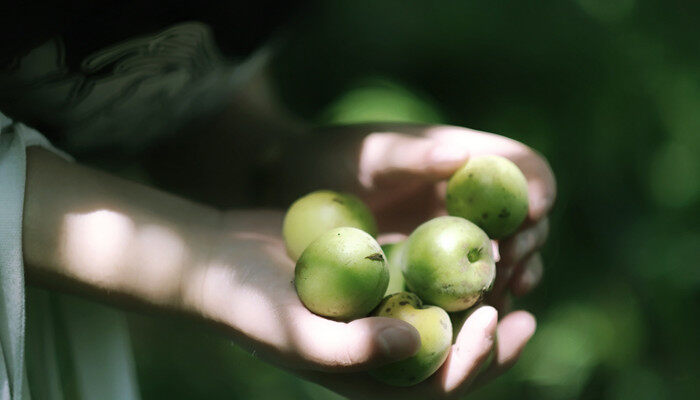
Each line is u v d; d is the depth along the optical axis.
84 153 0.74
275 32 0.71
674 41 1.23
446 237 0.64
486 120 1.23
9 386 0.63
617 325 1.20
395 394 0.63
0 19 0.61
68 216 0.63
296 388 1.10
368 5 1.22
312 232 0.66
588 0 1.22
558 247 1.25
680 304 1.19
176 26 0.64
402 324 0.58
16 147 0.63
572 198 1.24
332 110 1.17
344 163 0.74
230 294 0.62
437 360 0.61
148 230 0.64
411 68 1.26
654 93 1.23
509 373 1.18
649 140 1.24
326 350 0.58
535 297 1.24
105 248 0.63
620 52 1.22
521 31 1.22
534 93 1.24
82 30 0.62
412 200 0.73
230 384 1.10
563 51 1.22
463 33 1.22
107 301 0.64
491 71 1.24
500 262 0.69
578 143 1.23
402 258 0.66
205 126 0.80
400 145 0.71
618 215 1.24
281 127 0.80
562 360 1.18
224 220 0.67
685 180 1.23
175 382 1.09
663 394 1.15
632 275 1.22
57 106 0.67
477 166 0.69
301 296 0.61
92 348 0.71
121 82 0.67
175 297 0.63
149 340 1.13
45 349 0.70
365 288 0.61
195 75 0.69
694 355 1.18
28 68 0.63
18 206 0.62
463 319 0.65
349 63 1.26
